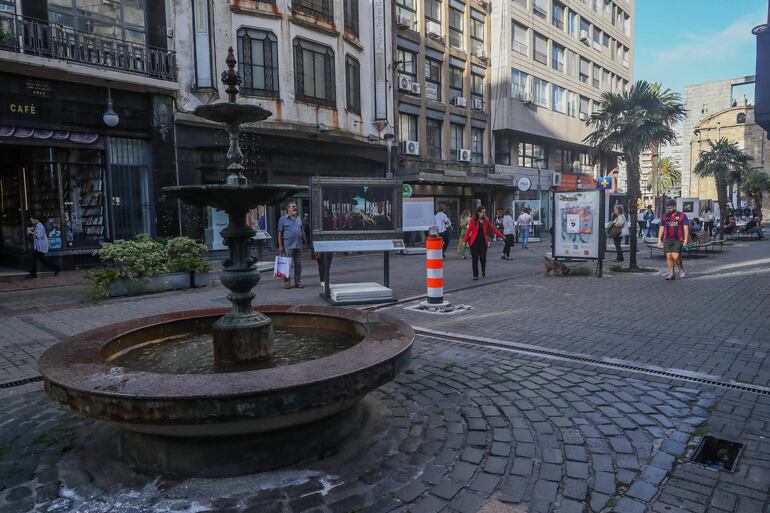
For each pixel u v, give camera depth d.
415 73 26.97
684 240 11.41
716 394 4.36
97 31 14.62
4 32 12.70
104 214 15.23
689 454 3.28
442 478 3.01
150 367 3.92
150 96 15.70
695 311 7.86
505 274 13.23
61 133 14.20
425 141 27.44
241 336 3.98
